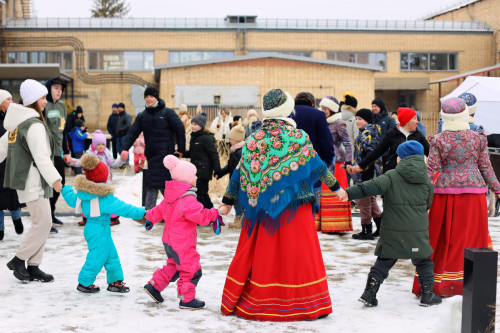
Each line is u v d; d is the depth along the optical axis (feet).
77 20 125.90
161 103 27.71
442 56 133.90
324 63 102.83
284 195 14.62
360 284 18.40
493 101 42.96
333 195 27.17
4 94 23.27
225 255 22.26
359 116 27.63
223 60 101.35
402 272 20.26
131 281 18.48
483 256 11.24
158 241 24.84
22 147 17.90
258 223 14.92
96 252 16.94
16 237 25.39
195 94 101.96
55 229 26.50
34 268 18.31
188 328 14.08
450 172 17.42
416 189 15.96
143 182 30.99
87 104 125.70
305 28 129.08
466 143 17.34
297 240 14.75
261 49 128.67
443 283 17.21
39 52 125.29
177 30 126.82
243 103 102.47
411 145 15.93
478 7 138.92
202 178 28.30
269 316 14.66
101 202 16.72
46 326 14.07
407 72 133.08
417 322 14.69
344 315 15.25
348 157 27.07
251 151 15.12
